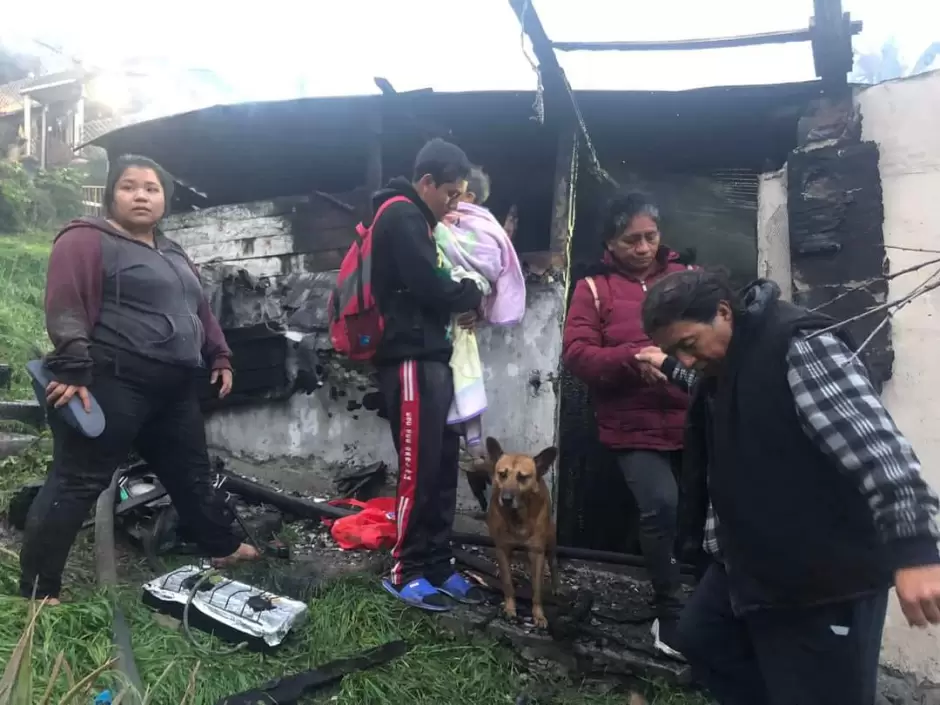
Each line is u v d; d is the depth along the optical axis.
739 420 1.62
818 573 1.57
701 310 1.63
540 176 4.46
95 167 17.75
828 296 2.93
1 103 20.75
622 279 2.89
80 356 2.35
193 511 2.96
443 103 4.20
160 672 2.23
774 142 3.91
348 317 2.94
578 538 3.94
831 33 2.85
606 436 2.79
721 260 4.06
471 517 3.85
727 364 1.66
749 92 3.55
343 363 4.21
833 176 2.97
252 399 4.48
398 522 2.90
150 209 2.65
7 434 3.94
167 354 2.60
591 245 4.24
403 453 2.89
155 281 2.60
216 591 2.68
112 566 2.84
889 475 1.36
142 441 2.86
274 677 2.38
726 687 2.03
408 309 2.89
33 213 13.41
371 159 4.59
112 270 2.52
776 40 2.97
